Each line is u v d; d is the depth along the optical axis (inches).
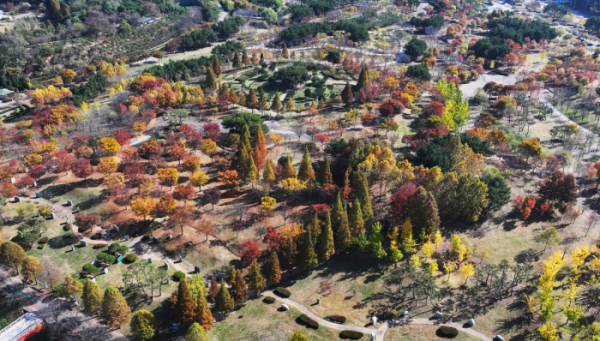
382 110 7322.8
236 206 5339.6
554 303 3831.2
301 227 4542.3
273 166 5634.8
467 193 4904.0
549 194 5280.5
